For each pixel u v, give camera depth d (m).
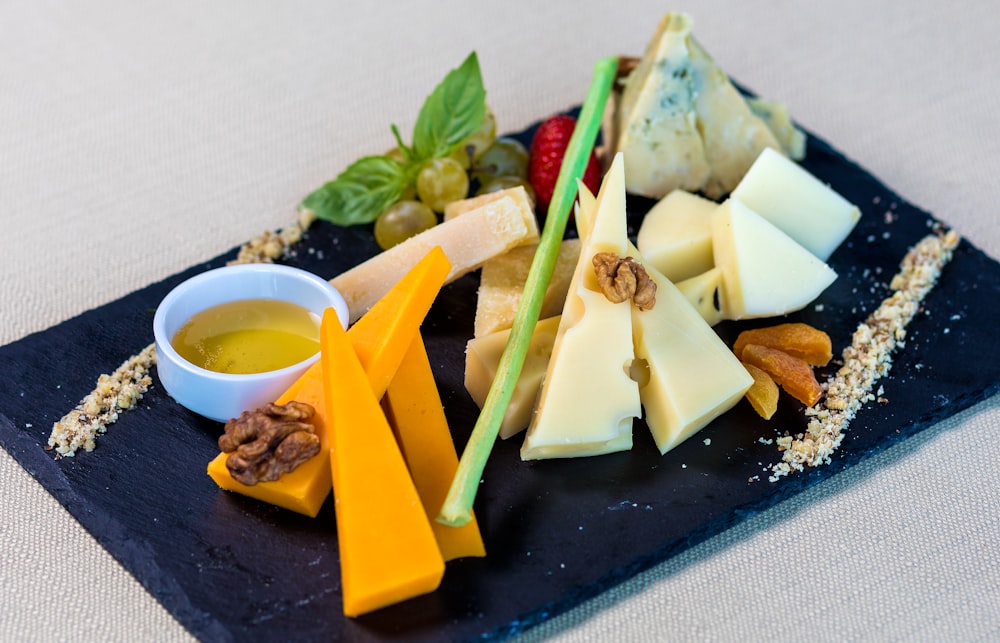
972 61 0.83
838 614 0.57
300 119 0.79
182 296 0.62
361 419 0.56
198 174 0.75
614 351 0.60
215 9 0.86
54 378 0.63
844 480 0.61
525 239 0.66
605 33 0.85
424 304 0.60
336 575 0.56
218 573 0.56
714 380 0.60
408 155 0.70
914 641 0.56
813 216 0.68
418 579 0.54
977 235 0.73
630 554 0.57
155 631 0.56
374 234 0.70
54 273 0.70
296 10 0.86
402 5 0.87
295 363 0.61
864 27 0.86
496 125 0.77
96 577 0.58
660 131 0.71
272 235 0.70
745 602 0.57
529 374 0.61
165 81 0.81
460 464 0.57
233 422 0.58
